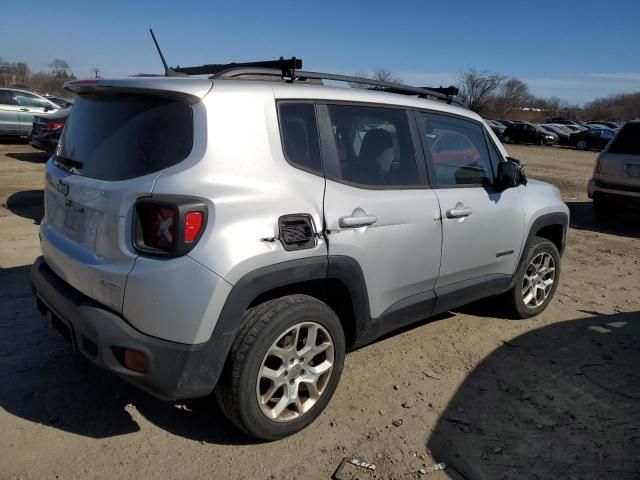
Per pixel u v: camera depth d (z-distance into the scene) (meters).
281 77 3.13
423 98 3.87
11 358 3.63
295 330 2.85
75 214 2.89
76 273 2.75
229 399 2.70
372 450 2.92
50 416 3.06
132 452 2.80
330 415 3.21
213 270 2.47
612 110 87.44
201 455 2.81
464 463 2.85
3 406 3.12
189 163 2.54
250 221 2.59
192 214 2.44
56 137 11.90
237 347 2.66
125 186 2.56
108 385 3.39
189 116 2.60
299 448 2.90
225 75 2.86
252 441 2.94
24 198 8.64
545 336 4.48
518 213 4.32
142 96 2.76
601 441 3.07
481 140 4.20
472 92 71.75
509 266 4.39
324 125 3.06
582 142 33.38
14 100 15.95
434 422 3.20
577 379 3.78
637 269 6.73
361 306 3.18
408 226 3.36
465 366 3.89
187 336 2.49
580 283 6.02
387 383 3.60
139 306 2.47
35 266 3.27
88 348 2.65
